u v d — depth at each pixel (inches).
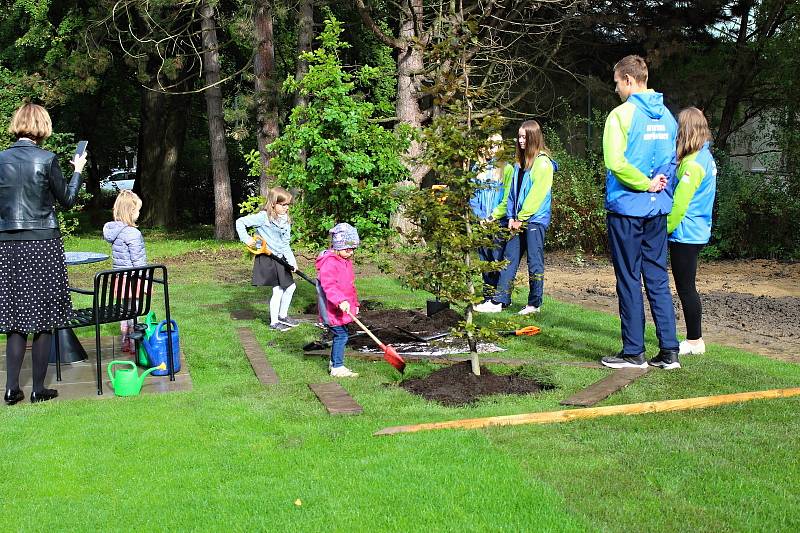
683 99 707.4
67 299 220.5
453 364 241.4
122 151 1183.6
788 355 263.6
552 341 282.2
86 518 138.4
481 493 144.6
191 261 591.5
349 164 309.0
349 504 141.1
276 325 315.6
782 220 568.7
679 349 253.4
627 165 231.3
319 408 203.3
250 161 344.5
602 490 145.9
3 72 754.8
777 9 640.4
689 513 136.0
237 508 140.5
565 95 781.3
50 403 212.8
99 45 812.0
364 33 836.6
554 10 698.8
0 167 211.5
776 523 132.3
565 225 614.9
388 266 234.7
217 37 880.3
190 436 180.9
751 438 172.4
